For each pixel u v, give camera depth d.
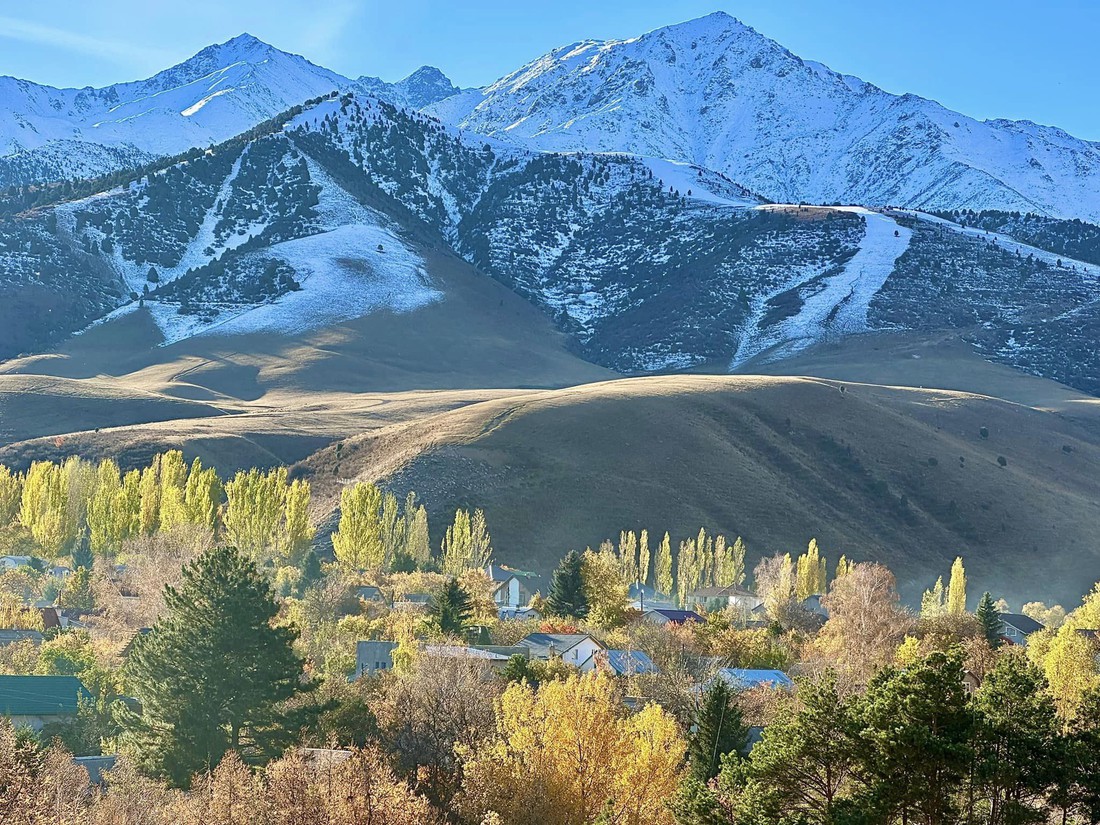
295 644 86.81
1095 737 39.72
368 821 43.03
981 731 38.84
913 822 39.38
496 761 49.91
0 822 41.53
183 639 60.56
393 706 61.06
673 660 77.00
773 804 39.28
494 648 84.00
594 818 46.88
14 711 66.19
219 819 43.97
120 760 56.41
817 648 93.06
